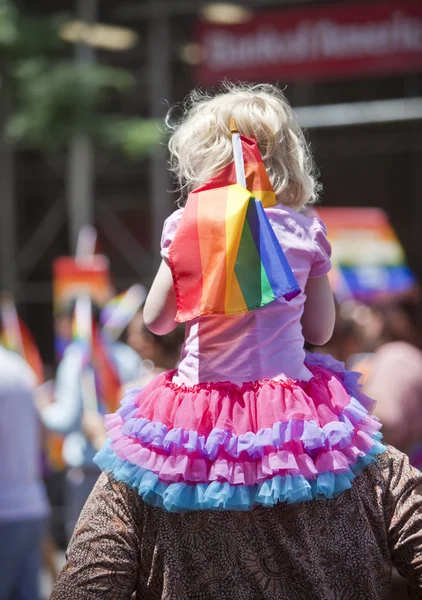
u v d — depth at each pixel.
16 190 30.27
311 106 26.88
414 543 4.05
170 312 4.19
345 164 27.31
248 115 4.23
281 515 3.94
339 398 4.07
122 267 29.44
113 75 24.52
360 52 20.17
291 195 4.29
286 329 4.12
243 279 3.89
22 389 9.17
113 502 4.07
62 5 28.25
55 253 30.22
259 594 3.93
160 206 29.05
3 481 8.97
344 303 10.42
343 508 4.00
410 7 19.81
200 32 20.94
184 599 3.92
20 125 24.03
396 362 8.70
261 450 3.86
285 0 25.14
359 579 3.98
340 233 12.98
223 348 4.07
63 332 12.97
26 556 9.15
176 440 3.88
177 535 3.96
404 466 4.21
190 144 4.29
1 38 23.33
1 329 13.52
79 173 28.66
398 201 27.09
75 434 11.09
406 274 13.05
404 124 26.78
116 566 3.99
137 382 9.70
